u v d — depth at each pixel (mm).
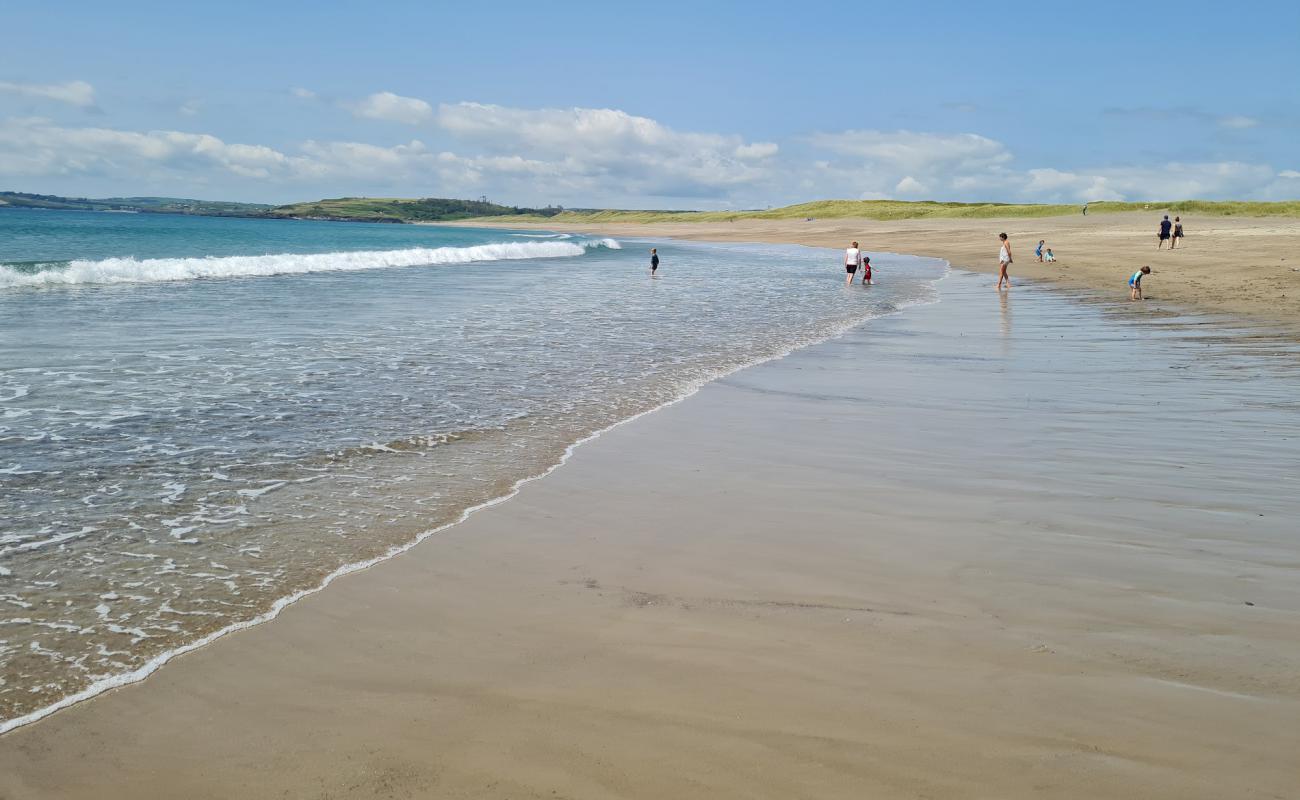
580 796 2791
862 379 11094
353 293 21781
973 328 16359
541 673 3641
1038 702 3359
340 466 6871
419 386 10164
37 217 98500
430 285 25141
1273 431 8211
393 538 5316
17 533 5258
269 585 4586
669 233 111438
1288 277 24797
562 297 22375
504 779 2893
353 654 3824
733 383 10789
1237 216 81438
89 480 6332
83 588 4508
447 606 4340
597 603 4387
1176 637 3951
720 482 6590
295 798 2811
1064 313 18719
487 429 8211
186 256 36562
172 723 3270
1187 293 21984
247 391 9562
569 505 6000
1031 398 9852
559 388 10305
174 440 7496
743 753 3023
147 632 4027
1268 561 4934
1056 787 2807
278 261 29734
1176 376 11188
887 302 21812
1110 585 4590
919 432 8227
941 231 77875
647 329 16031
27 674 3623
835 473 6836
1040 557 5016
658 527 5562
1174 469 6910
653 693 3463
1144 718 3230
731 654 3807
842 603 4379
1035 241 53062
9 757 3041
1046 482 6566
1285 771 2889
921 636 3980
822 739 3107
